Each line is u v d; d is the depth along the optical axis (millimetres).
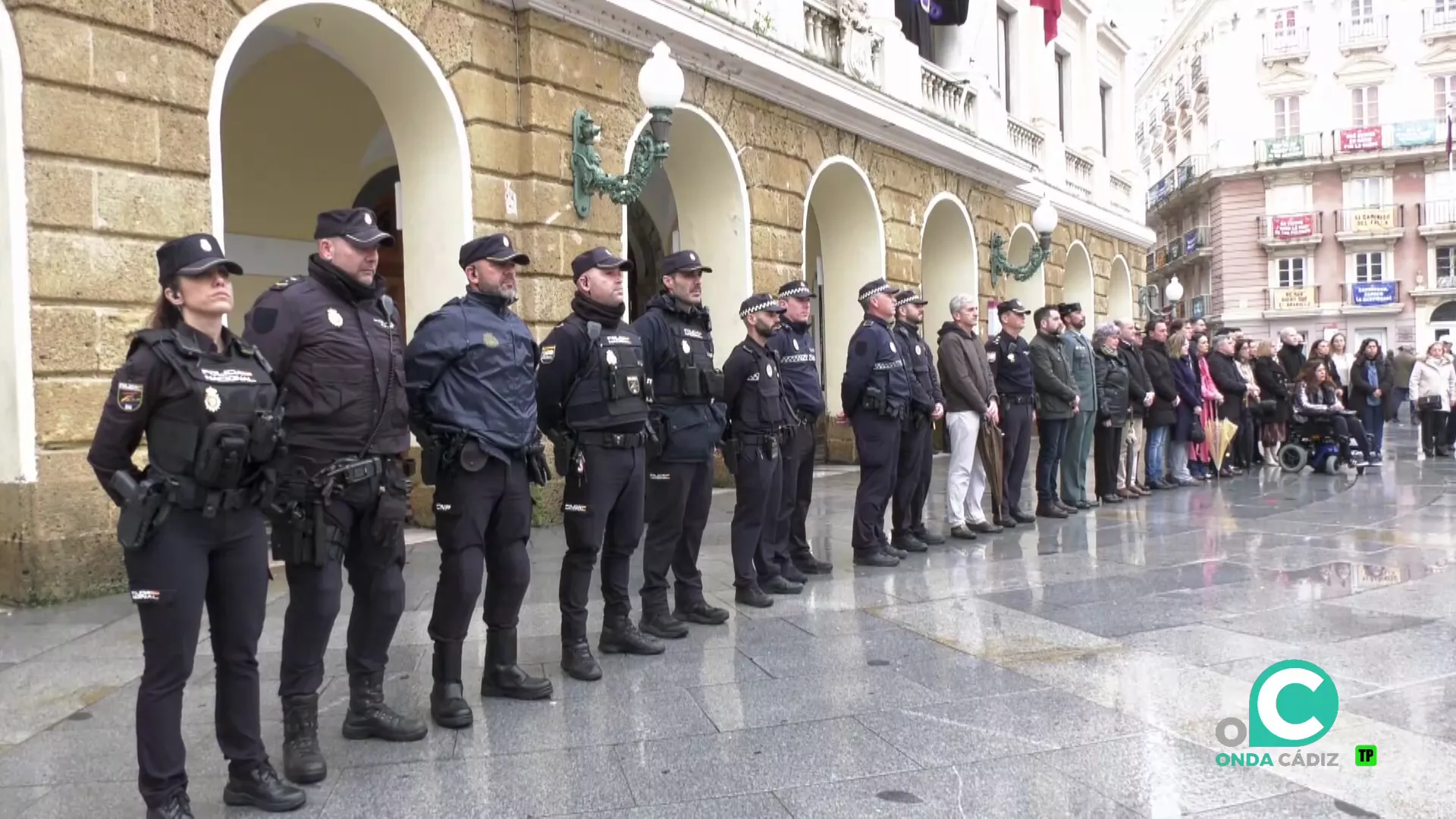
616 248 9656
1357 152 37750
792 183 12164
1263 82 39719
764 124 11680
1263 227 39750
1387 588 6242
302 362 3549
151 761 3117
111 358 6246
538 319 8898
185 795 3205
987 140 16531
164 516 3055
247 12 7020
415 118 8500
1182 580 6578
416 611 5938
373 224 3730
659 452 5242
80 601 6039
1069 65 21938
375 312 3779
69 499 6051
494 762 3689
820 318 16656
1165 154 48000
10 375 5910
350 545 3852
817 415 6770
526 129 8930
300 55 9984
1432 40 36969
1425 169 37438
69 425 6062
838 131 13094
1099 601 6043
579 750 3791
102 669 4809
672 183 11680
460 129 8406
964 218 16312
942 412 7750
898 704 4246
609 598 5090
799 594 6371
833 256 14406
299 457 3525
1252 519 9148
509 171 8875
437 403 4098
